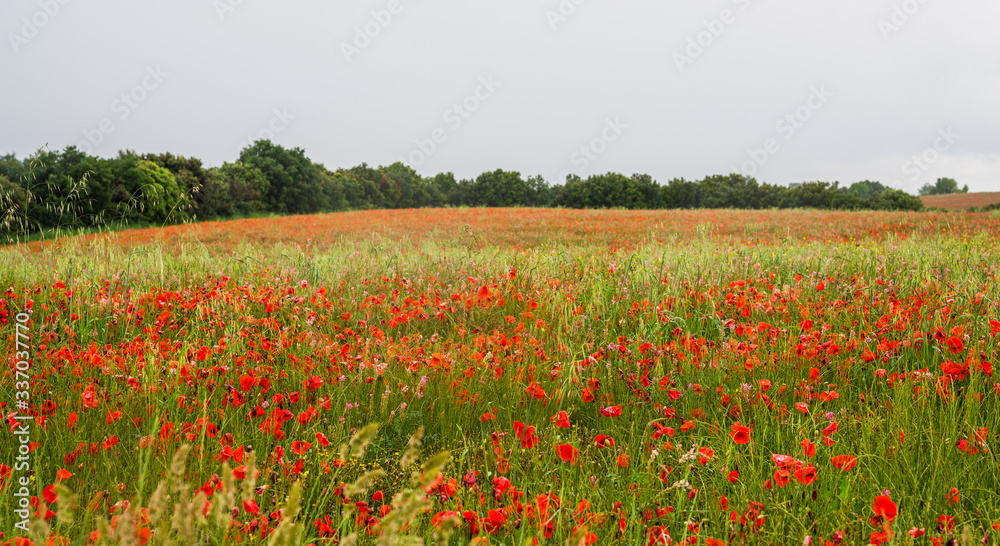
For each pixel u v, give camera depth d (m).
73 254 6.49
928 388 2.87
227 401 2.91
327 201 83.00
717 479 2.25
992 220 18.89
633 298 5.39
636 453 2.55
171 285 6.65
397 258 8.49
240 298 5.48
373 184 97.25
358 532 1.84
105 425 2.78
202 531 1.58
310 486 2.21
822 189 78.94
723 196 88.44
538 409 3.05
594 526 1.81
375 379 3.23
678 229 22.34
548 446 2.64
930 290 4.61
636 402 3.06
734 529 1.84
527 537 1.77
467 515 1.84
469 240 18.73
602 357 3.66
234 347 3.79
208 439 2.52
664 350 3.68
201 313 4.79
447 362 3.53
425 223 28.64
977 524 1.92
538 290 5.90
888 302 4.43
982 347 3.37
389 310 5.38
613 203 90.38
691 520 1.92
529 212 38.69
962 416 2.68
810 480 2.00
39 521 1.34
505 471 2.28
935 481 2.16
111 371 3.34
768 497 2.07
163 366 3.36
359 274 7.51
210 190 49.03
